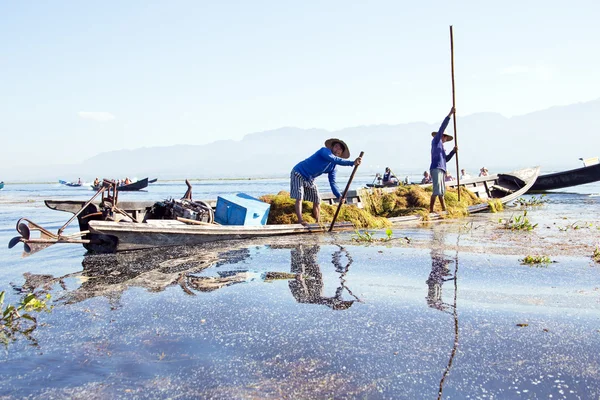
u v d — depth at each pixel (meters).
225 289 5.71
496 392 3.13
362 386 3.22
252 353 3.79
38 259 8.09
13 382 3.35
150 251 8.27
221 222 10.53
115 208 8.88
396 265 6.83
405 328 4.29
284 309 4.89
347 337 4.09
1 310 4.98
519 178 19.28
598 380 3.26
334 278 6.15
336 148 10.41
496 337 4.04
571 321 4.39
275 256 7.66
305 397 3.09
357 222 10.95
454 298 5.17
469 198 15.38
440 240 8.93
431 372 3.42
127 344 4.02
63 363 3.66
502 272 6.26
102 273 6.69
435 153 12.55
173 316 4.72
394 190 14.53
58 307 5.11
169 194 35.81
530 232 9.87
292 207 11.53
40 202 27.55
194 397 3.11
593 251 7.55
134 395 3.15
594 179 23.84
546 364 3.52
